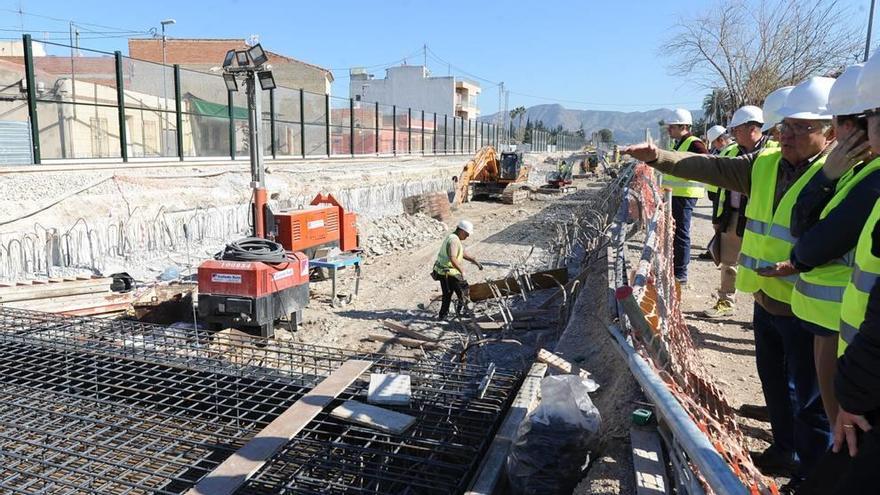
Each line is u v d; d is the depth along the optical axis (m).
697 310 6.50
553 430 3.49
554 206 24.33
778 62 21.45
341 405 4.53
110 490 3.89
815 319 2.61
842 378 1.75
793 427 3.29
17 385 5.17
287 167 20.75
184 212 12.73
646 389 2.69
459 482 3.82
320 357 5.44
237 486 3.43
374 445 4.38
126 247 11.12
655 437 3.57
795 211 2.75
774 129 3.78
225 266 7.52
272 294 7.75
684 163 3.60
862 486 1.77
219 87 21.14
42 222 10.25
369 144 33.19
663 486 3.12
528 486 3.50
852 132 2.44
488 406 4.70
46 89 15.03
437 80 66.62
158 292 8.67
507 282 9.13
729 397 4.30
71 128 15.48
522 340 8.03
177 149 18.50
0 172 11.90
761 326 3.32
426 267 12.98
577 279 8.34
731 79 23.23
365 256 13.90
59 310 7.74
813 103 2.96
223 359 5.55
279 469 4.03
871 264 1.87
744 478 2.21
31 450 4.26
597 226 11.98
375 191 20.64
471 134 51.34
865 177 2.34
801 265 2.56
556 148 83.06
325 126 27.42
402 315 9.47
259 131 9.47
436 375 5.21
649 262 4.44
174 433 4.51
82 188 11.88
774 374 3.31
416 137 39.59
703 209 16.97
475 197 27.03
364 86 68.50
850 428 1.87
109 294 8.48
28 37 13.23
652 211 7.25
